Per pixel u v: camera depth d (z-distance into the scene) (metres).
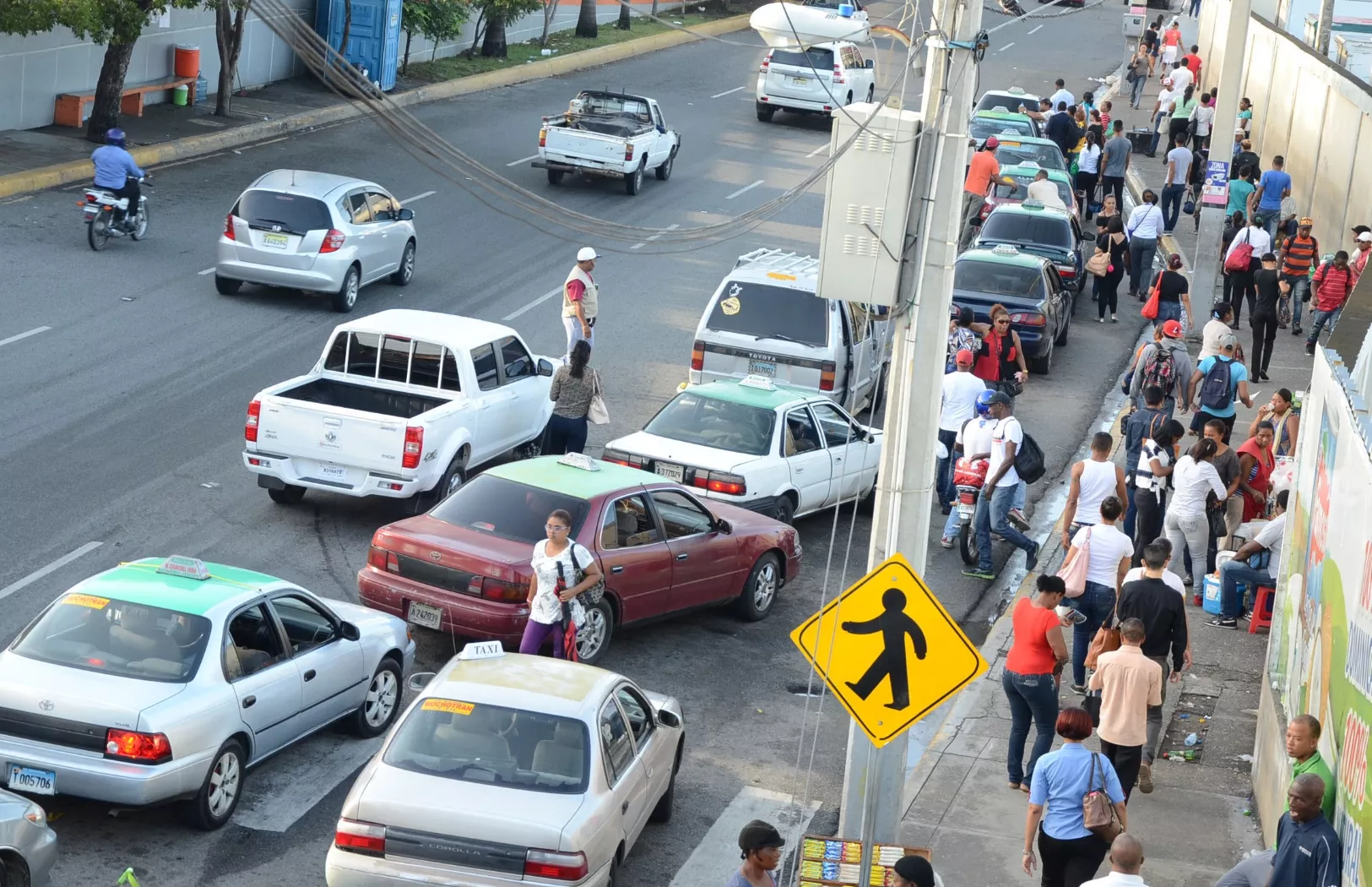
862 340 19.23
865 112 10.27
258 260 23.31
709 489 16.75
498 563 13.18
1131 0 53.12
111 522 15.65
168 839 10.44
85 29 28.41
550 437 17.80
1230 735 13.41
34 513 15.61
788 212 33.81
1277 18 48.97
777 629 15.66
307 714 11.42
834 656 8.97
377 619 12.66
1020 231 28.30
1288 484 16.36
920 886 8.15
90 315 22.05
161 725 9.95
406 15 40.09
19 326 21.17
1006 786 12.38
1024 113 39.72
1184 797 12.20
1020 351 21.05
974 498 17.34
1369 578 8.76
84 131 31.95
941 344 10.19
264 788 11.33
